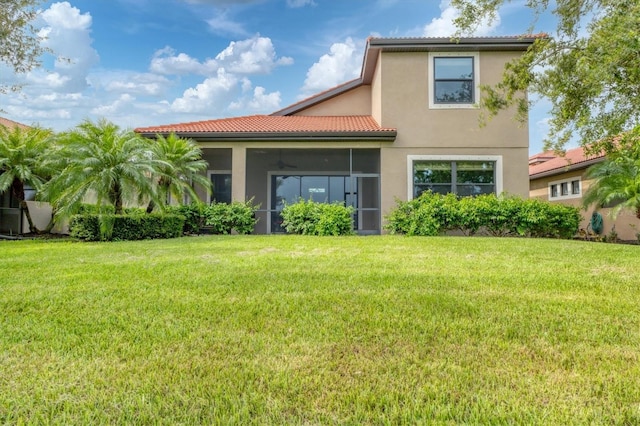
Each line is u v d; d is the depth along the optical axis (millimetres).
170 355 2715
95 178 11602
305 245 9695
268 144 15000
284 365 2561
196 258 7312
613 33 7172
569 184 19859
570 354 2760
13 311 3762
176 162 14141
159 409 2053
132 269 6082
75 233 11602
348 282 5078
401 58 14914
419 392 2221
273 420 1956
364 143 14852
